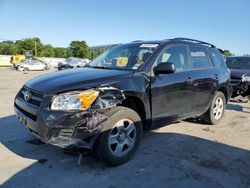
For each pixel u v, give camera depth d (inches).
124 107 161.6
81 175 149.8
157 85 178.9
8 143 192.9
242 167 164.9
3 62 1936.5
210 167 163.6
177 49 205.9
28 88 164.2
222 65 260.7
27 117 154.5
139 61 183.2
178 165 164.9
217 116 255.1
